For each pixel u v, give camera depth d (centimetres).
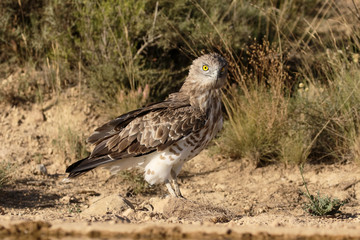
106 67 1492
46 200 1159
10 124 1470
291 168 1327
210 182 1301
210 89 1073
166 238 774
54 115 1492
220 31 1544
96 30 1576
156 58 1581
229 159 1391
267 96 1411
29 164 1340
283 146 1340
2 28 1589
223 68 1071
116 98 1498
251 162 1355
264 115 1372
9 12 1622
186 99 1088
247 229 826
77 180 1295
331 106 1385
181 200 1016
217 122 1096
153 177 1066
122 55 1532
